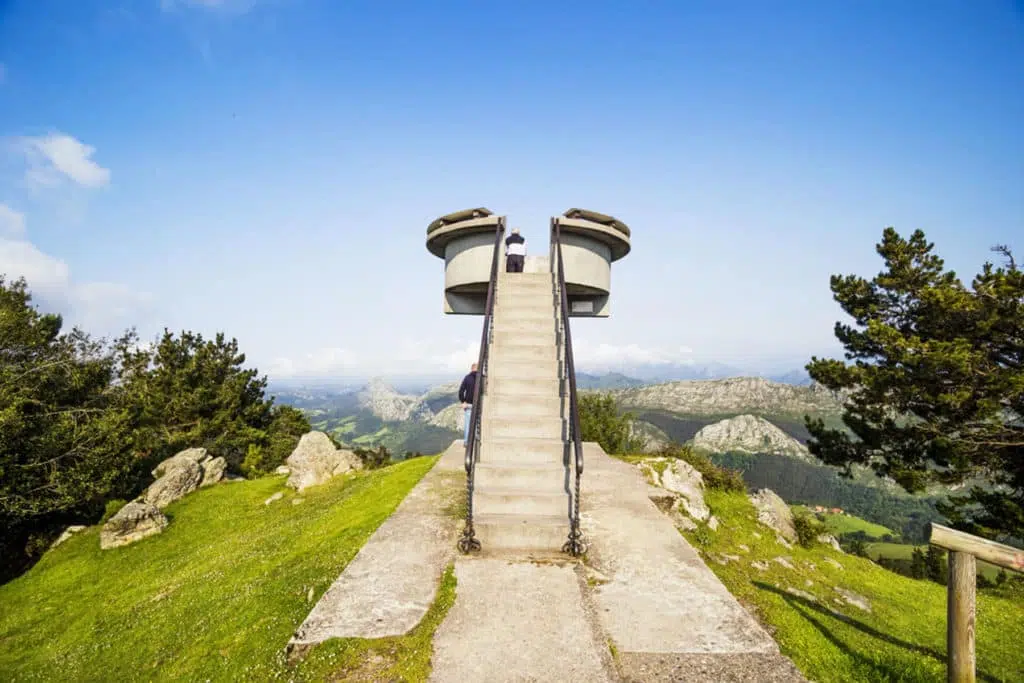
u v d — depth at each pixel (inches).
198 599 345.1
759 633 158.2
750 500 557.0
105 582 528.1
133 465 791.1
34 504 613.9
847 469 657.6
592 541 221.6
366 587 181.5
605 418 729.6
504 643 147.2
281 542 418.9
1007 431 519.2
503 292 377.4
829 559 488.1
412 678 134.1
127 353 1138.0
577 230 458.0
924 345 538.0
